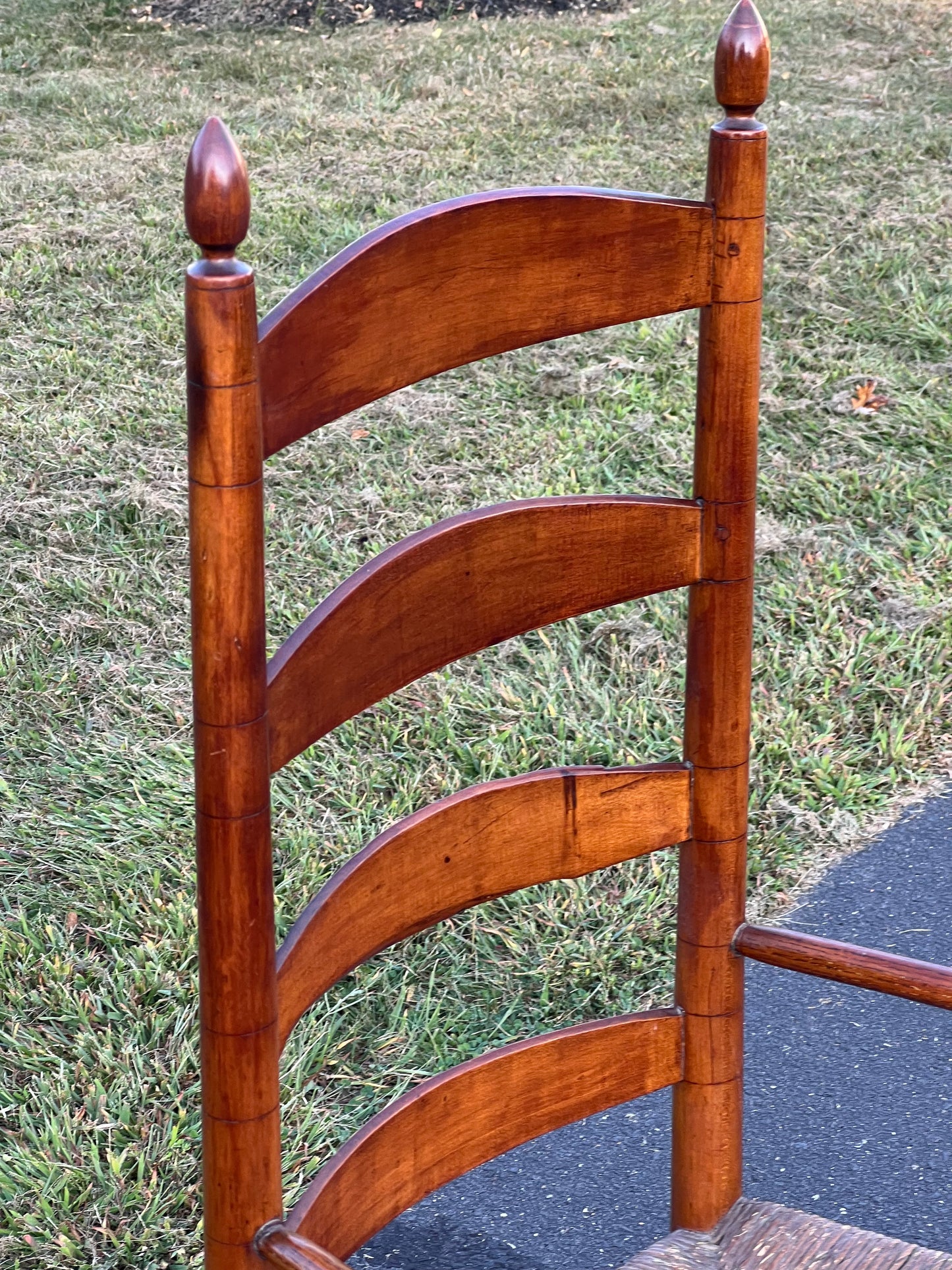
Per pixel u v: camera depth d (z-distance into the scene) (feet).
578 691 10.34
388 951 8.14
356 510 12.62
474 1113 4.06
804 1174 6.80
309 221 18.48
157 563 11.98
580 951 8.05
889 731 10.07
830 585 11.48
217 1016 3.27
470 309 3.41
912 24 26.68
